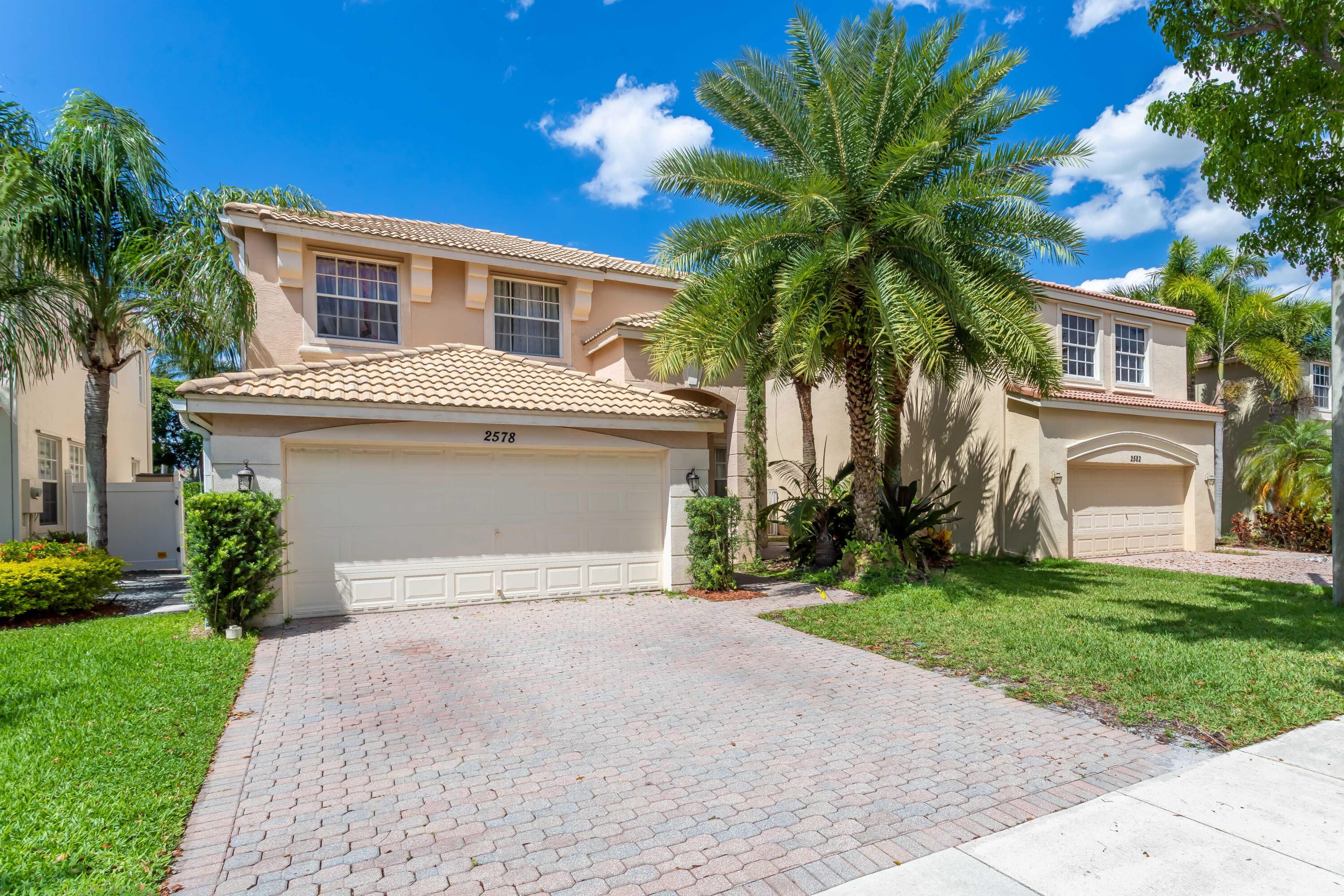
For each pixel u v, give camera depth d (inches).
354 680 277.3
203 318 478.3
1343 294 419.8
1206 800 171.3
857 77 459.5
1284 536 777.6
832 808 170.6
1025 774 189.3
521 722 231.1
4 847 146.6
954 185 416.5
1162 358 800.3
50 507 618.5
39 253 445.1
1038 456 629.0
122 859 145.0
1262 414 911.0
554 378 486.9
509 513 438.3
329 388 390.3
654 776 189.9
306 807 172.7
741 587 494.6
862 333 464.1
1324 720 225.9
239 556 344.2
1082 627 355.9
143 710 231.0
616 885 139.2
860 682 273.4
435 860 149.0
